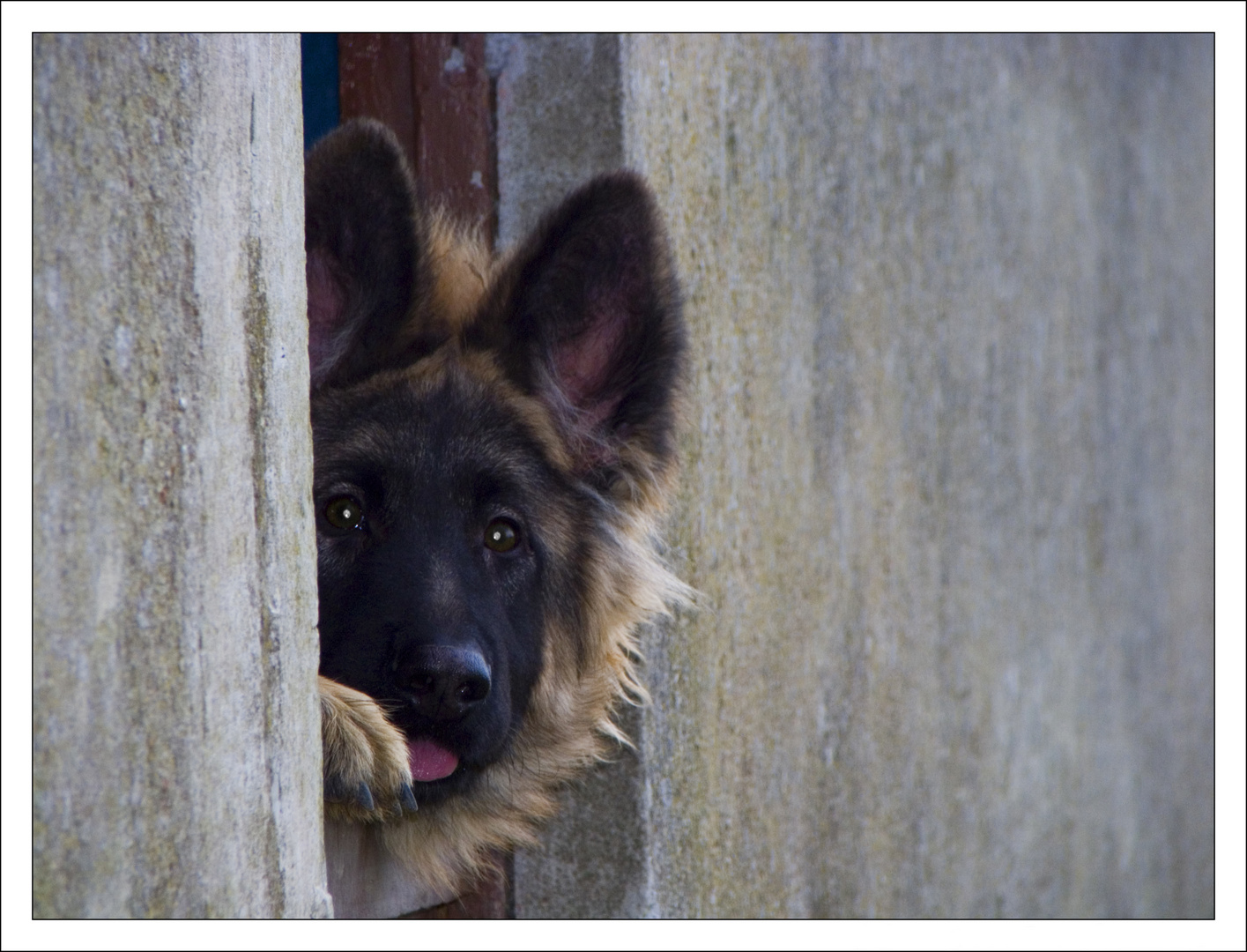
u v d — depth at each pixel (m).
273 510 2.63
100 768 2.08
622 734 5.06
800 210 6.30
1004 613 8.49
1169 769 11.33
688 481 5.32
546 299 4.64
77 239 2.09
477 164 5.29
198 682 2.33
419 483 4.14
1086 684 9.76
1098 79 10.23
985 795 8.17
